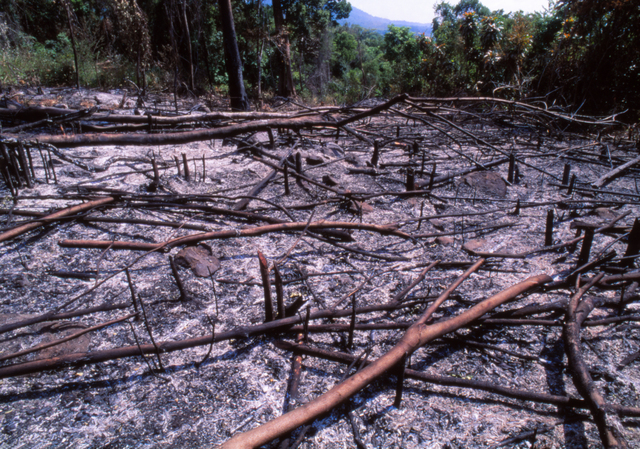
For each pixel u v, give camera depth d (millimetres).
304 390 1849
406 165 5719
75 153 5809
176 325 2289
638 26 9359
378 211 4094
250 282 2734
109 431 1634
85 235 3303
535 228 3717
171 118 6148
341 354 1988
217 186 4691
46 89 11750
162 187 4473
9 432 1613
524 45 11539
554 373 1959
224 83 21047
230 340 2186
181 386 1878
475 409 1759
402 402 1786
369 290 2678
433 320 2318
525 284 2244
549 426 1657
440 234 3432
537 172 5613
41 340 2131
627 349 2123
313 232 3445
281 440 1540
